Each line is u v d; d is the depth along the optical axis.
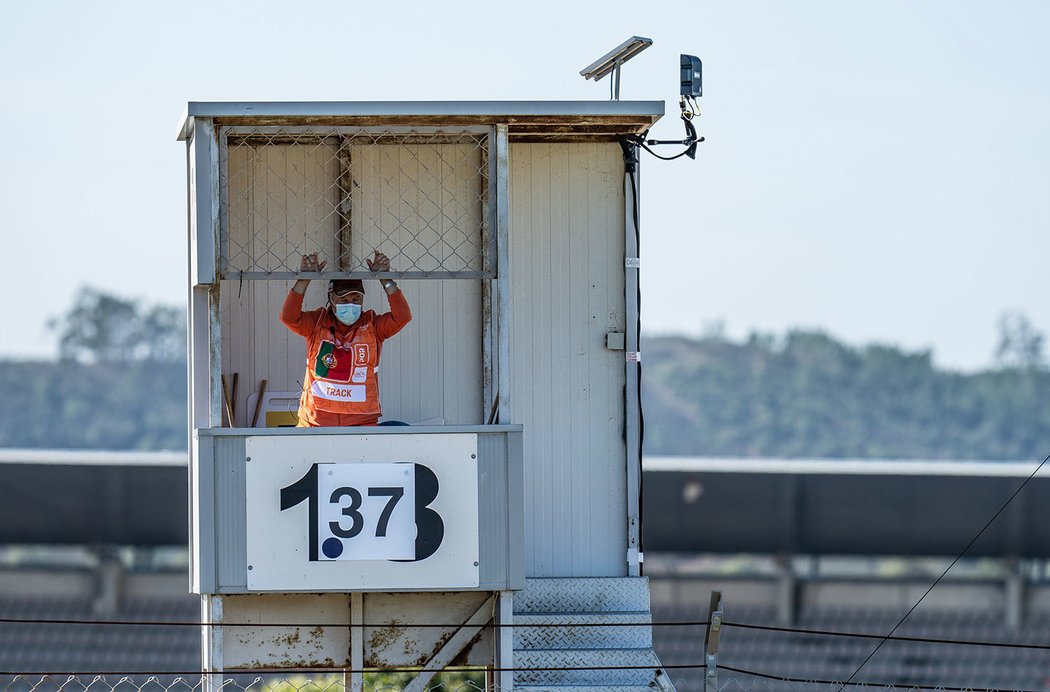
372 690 37.00
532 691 32.84
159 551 73.88
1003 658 68.94
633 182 35.25
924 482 74.50
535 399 35.16
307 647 30.58
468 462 29.83
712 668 29.09
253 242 33.12
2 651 67.75
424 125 30.48
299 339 33.34
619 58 33.88
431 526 29.67
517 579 29.80
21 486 73.50
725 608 73.38
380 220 33.59
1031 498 74.12
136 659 68.44
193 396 31.08
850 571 74.31
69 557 73.19
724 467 75.81
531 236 35.22
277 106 29.45
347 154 33.19
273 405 33.19
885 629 72.25
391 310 30.94
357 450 29.64
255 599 30.50
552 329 35.25
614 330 35.31
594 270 35.31
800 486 75.31
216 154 29.64
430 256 33.69
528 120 30.80
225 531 29.38
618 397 35.34
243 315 33.25
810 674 68.88
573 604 34.66
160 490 74.25
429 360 34.09
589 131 34.47
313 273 30.16
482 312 34.09
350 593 30.56
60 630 68.50
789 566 74.56
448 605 30.86
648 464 76.75
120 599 72.50
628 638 34.19
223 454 29.45
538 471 35.12
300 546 29.48
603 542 35.25
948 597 73.12
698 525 75.38
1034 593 72.94
